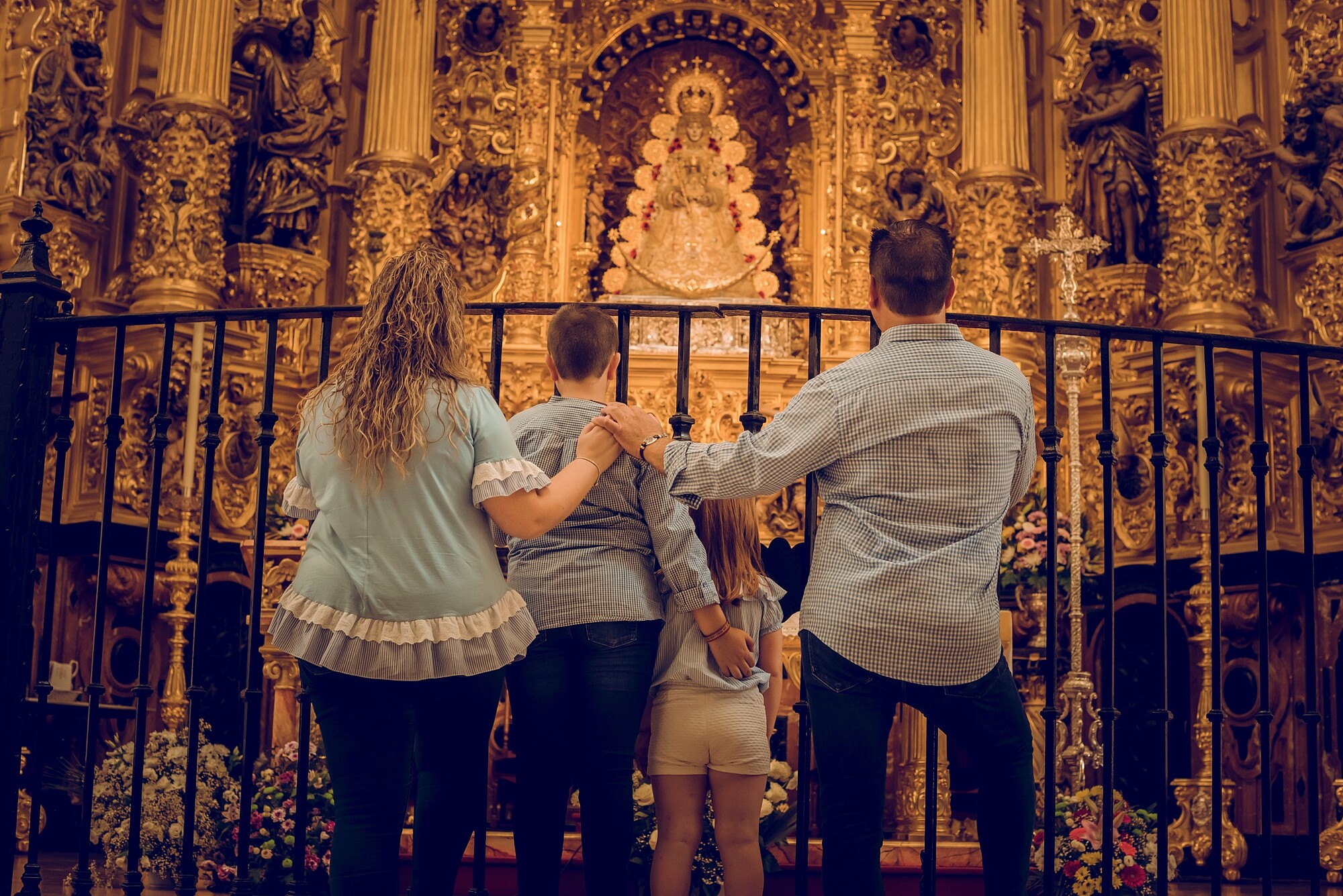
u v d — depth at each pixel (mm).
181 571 7828
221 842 5750
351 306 3652
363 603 2859
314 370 10773
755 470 3006
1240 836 7930
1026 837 2994
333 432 2951
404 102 11289
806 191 12055
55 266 9750
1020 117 11414
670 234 11844
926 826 3381
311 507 3078
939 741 7184
